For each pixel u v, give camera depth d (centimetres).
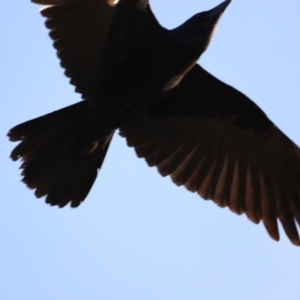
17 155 1249
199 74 1336
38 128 1247
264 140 1373
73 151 1267
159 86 1264
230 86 1342
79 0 1146
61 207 1270
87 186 1281
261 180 1384
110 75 1238
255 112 1360
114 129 1277
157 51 1245
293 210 1370
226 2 1268
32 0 1137
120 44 1216
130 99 1258
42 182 1261
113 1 1166
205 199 1379
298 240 1369
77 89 1218
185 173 1373
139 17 1202
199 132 1381
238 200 1384
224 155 1388
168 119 1369
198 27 1263
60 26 1159
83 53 1195
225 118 1375
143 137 1355
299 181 1362
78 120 1255
